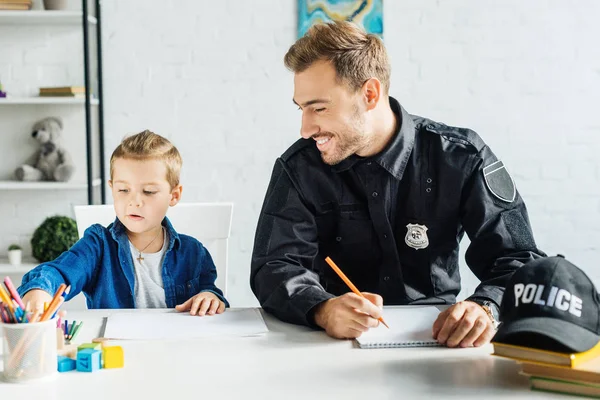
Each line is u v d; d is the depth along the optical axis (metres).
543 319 0.99
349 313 1.24
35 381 1.03
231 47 3.05
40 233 2.91
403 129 1.56
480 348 1.20
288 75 3.06
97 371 1.08
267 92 3.07
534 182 3.09
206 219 1.89
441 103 3.06
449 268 1.63
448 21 3.03
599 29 3.04
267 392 0.99
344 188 1.58
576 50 3.05
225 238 1.89
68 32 3.05
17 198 3.12
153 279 1.67
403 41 3.04
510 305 1.03
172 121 3.07
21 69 3.05
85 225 1.82
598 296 1.02
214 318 1.40
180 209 1.88
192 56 3.05
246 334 1.28
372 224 1.59
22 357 1.02
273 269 1.47
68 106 3.10
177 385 1.02
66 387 1.01
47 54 3.06
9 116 3.07
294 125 3.08
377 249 1.61
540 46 3.04
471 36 3.04
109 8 3.02
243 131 3.08
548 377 0.99
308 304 1.34
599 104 3.06
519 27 3.04
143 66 3.04
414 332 1.28
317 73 1.41
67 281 1.51
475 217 1.55
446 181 1.56
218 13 3.04
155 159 1.62
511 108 3.06
